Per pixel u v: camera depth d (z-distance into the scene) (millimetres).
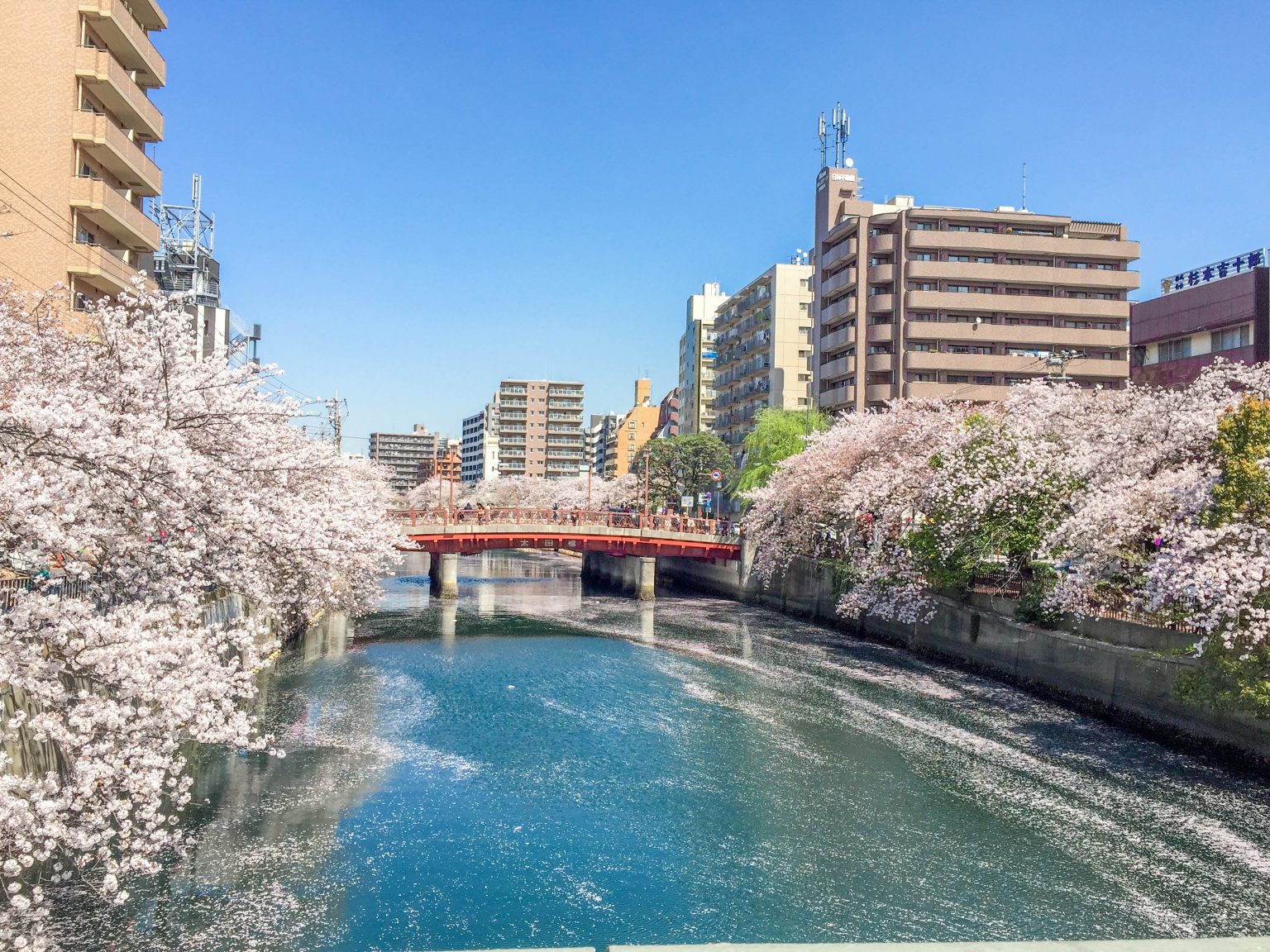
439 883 17859
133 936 15312
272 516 19109
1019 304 71812
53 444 12305
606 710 31969
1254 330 47125
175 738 14016
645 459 90312
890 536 43812
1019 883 18172
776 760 26062
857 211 80938
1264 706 20938
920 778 24422
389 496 93000
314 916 16328
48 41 37312
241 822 20594
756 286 101750
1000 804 22406
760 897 17547
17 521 11570
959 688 35000
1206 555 22141
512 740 28047
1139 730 27641
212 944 15188
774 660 41469
